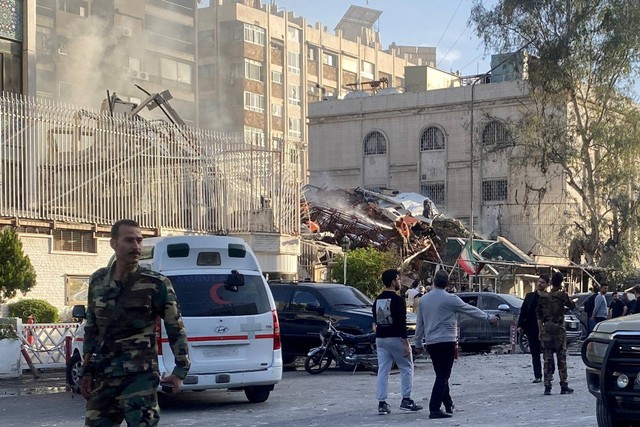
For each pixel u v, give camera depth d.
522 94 53.38
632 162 43.91
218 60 78.56
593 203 44.06
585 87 45.28
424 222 45.03
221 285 13.73
